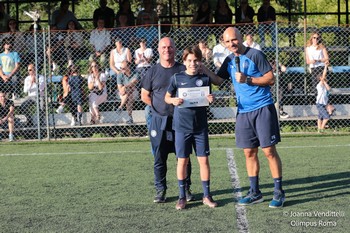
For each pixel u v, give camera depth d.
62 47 15.01
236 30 7.18
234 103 15.16
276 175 7.35
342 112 15.24
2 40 15.03
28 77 14.57
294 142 12.68
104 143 13.27
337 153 11.17
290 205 7.47
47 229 6.71
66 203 7.85
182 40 15.66
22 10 24.81
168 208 7.46
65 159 11.27
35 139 14.01
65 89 14.38
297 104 15.30
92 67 14.40
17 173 9.98
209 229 6.54
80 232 6.57
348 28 16.31
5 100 13.97
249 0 24.42
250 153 7.46
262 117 7.20
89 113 14.65
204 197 7.53
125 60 14.21
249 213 7.12
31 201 8.01
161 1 22.23
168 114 7.52
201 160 7.42
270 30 15.59
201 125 7.29
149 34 15.02
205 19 16.08
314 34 14.77
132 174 9.63
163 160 7.67
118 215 7.20
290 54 16.02
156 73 7.52
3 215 7.33
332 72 15.84
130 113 14.35
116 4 23.16
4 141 13.89
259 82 7.12
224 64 7.39
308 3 24.53
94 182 9.09
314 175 9.21
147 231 6.53
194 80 7.17
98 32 15.03
